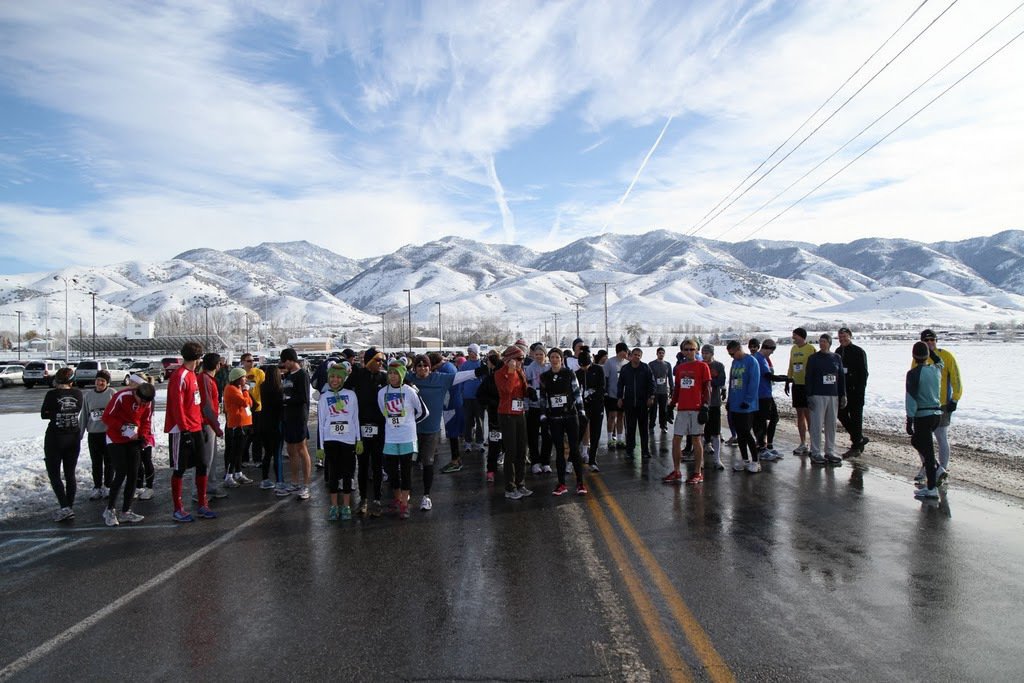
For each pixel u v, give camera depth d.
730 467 10.76
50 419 7.87
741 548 6.22
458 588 5.29
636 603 4.88
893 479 9.47
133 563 6.11
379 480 8.54
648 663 3.92
